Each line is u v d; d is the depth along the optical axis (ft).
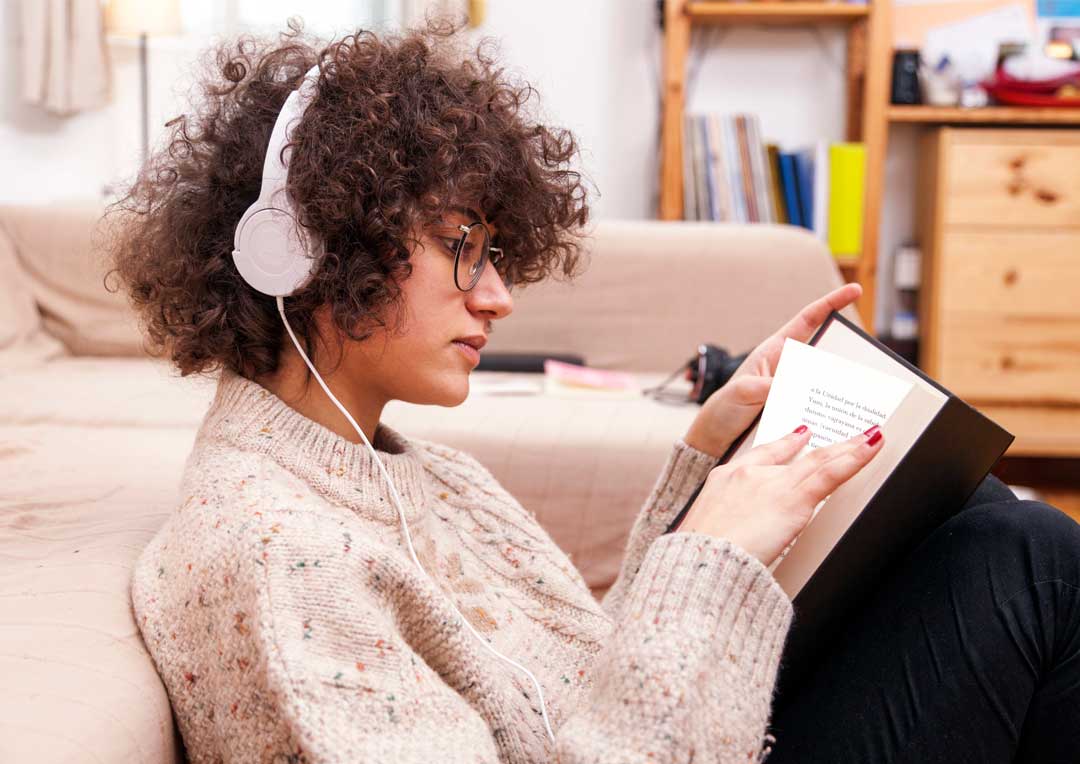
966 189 10.10
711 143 10.36
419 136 2.38
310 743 1.88
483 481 3.27
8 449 4.08
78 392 6.27
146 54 10.82
